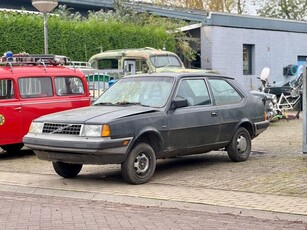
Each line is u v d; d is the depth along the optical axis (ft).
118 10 93.04
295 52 104.68
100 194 28.19
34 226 22.30
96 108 32.07
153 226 22.21
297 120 63.62
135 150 29.84
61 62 44.93
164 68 61.62
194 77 34.30
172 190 28.55
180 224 22.54
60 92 43.11
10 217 23.89
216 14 91.61
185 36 93.81
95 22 78.74
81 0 99.14
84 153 28.68
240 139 36.24
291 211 23.99
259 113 37.68
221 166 35.17
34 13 75.15
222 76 36.35
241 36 95.35
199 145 33.45
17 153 43.75
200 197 26.86
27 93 41.09
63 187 30.25
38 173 34.78
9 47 68.64
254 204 25.27
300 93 65.10
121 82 35.06
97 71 50.98
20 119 40.32
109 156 28.78
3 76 39.73
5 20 68.39
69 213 24.56
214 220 23.18
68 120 29.68
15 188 30.40
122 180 31.71
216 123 34.19
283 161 36.14
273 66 100.78
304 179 30.22
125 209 25.36
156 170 34.40
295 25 104.37
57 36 73.26
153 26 87.56
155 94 32.55
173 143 31.83
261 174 31.94
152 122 30.53
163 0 124.36
